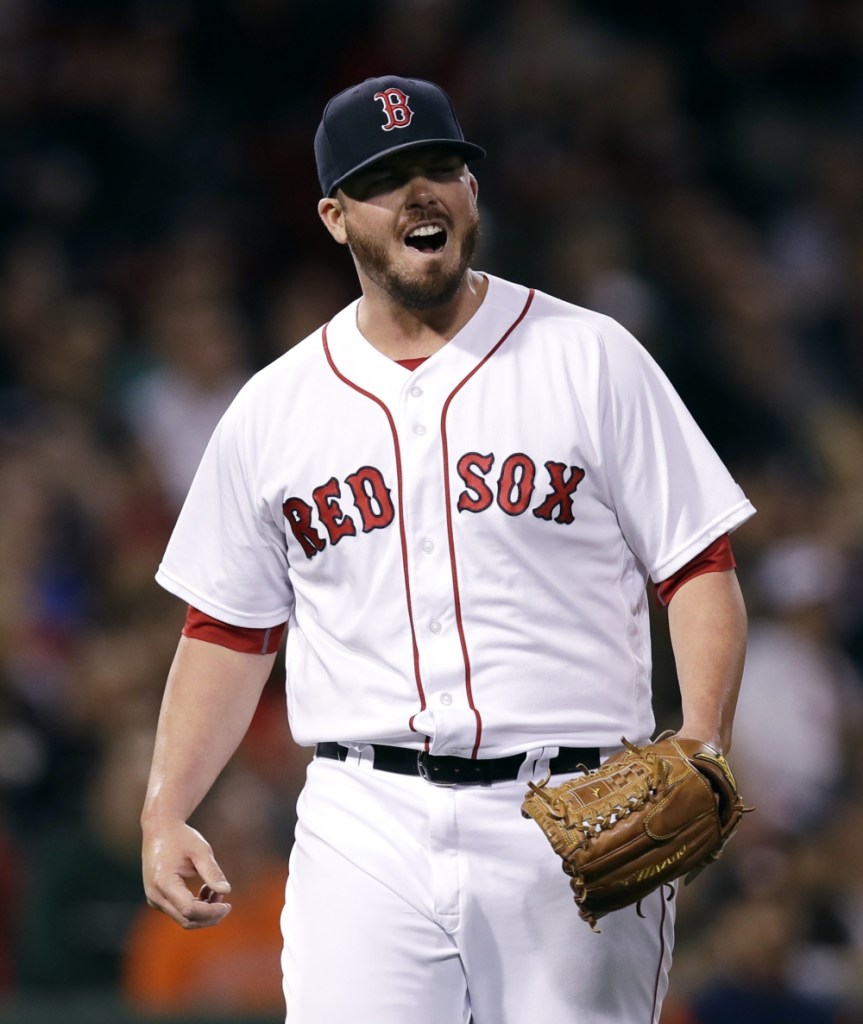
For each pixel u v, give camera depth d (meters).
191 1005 21.11
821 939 24.94
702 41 44.31
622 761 10.73
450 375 11.52
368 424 11.53
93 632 27.91
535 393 11.43
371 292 11.75
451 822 11.20
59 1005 20.61
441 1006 11.34
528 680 11.22
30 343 33.50
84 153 37.69
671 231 39.72
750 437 36.81
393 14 40.75
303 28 40.50
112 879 23.16
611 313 36.69
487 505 11.24
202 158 38.47
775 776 29.38
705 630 11.26
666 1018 21.89
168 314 34.09
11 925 22.73
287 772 25.77
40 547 28.70
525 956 11.25
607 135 41.03
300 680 11.88
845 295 41.16
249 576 12.16
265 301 36.44
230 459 12.04
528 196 38.97
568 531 11.30
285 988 11.58
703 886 25.31
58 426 31.69
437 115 11.27
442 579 11.26
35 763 25.05
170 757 11.97
